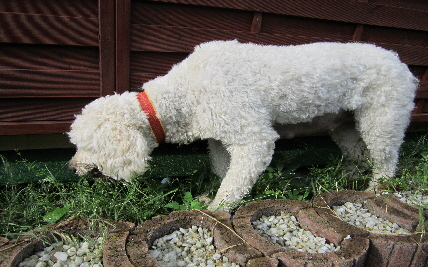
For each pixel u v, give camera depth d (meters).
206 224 1.82
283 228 1.88
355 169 2.87
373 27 3.10
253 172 2.15
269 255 1.56
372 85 2.43
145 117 2.03
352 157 2.96
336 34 2.99
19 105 2.28
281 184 2.52
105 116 1.93
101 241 1.64
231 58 2.15
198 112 2.12
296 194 2.46
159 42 2.43
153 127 2.09
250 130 2.11
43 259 1.56
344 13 2.90
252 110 2.12
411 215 2.02
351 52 2.42
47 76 2.25
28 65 2.22
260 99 2.15
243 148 2.14
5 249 1.52
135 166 1.95
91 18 2.24
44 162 2.42
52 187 2.38
